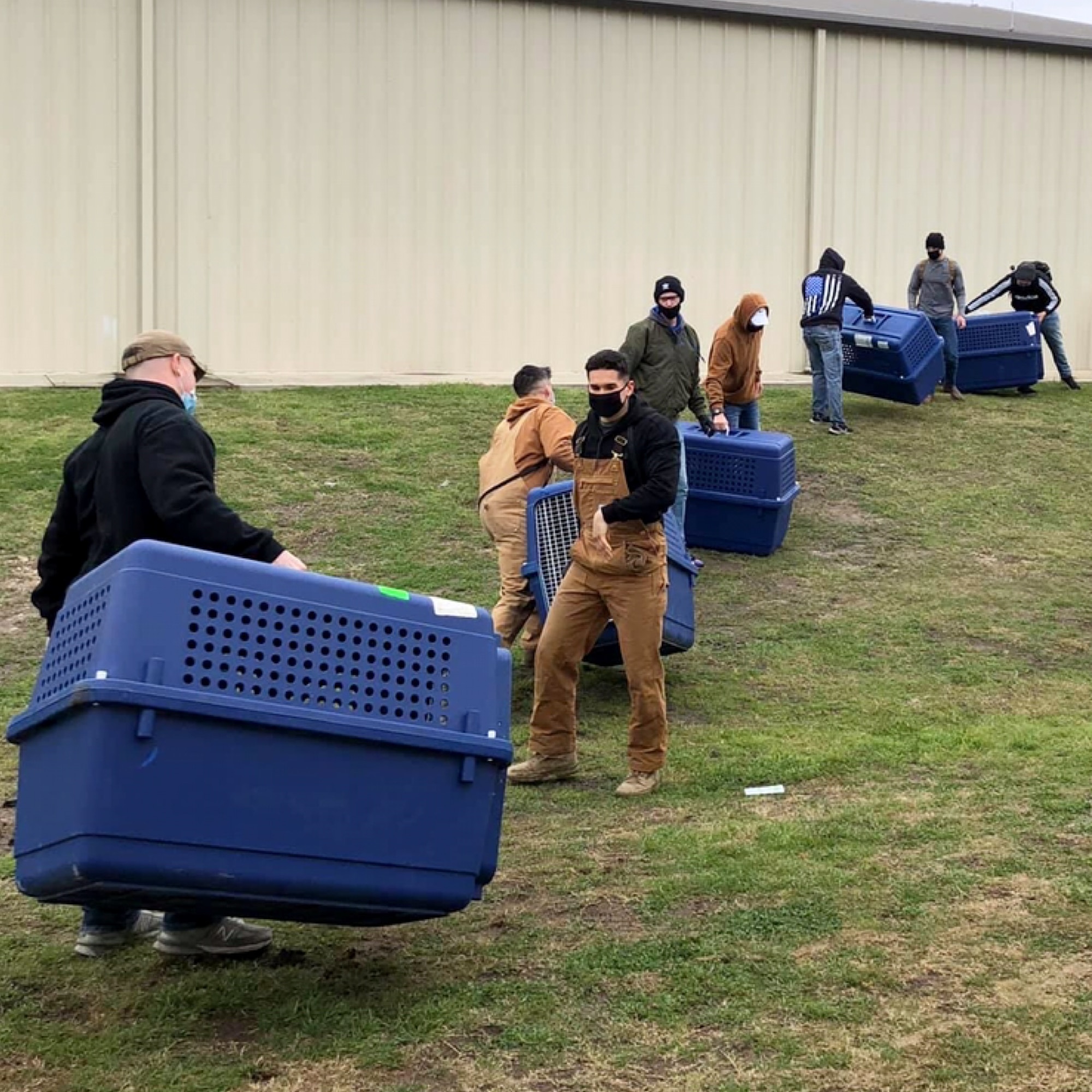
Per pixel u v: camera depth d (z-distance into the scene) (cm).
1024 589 1068
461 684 413
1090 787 620
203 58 1543
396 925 480
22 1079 390
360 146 1605
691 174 1753
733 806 627
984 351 1656
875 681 858
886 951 453
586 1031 409
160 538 452
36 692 404
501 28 1650
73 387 1448
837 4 1998
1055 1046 391
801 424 1482
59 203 1507
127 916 479
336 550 1065
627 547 640
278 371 1592
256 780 383
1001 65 1906
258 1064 393
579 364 1719
